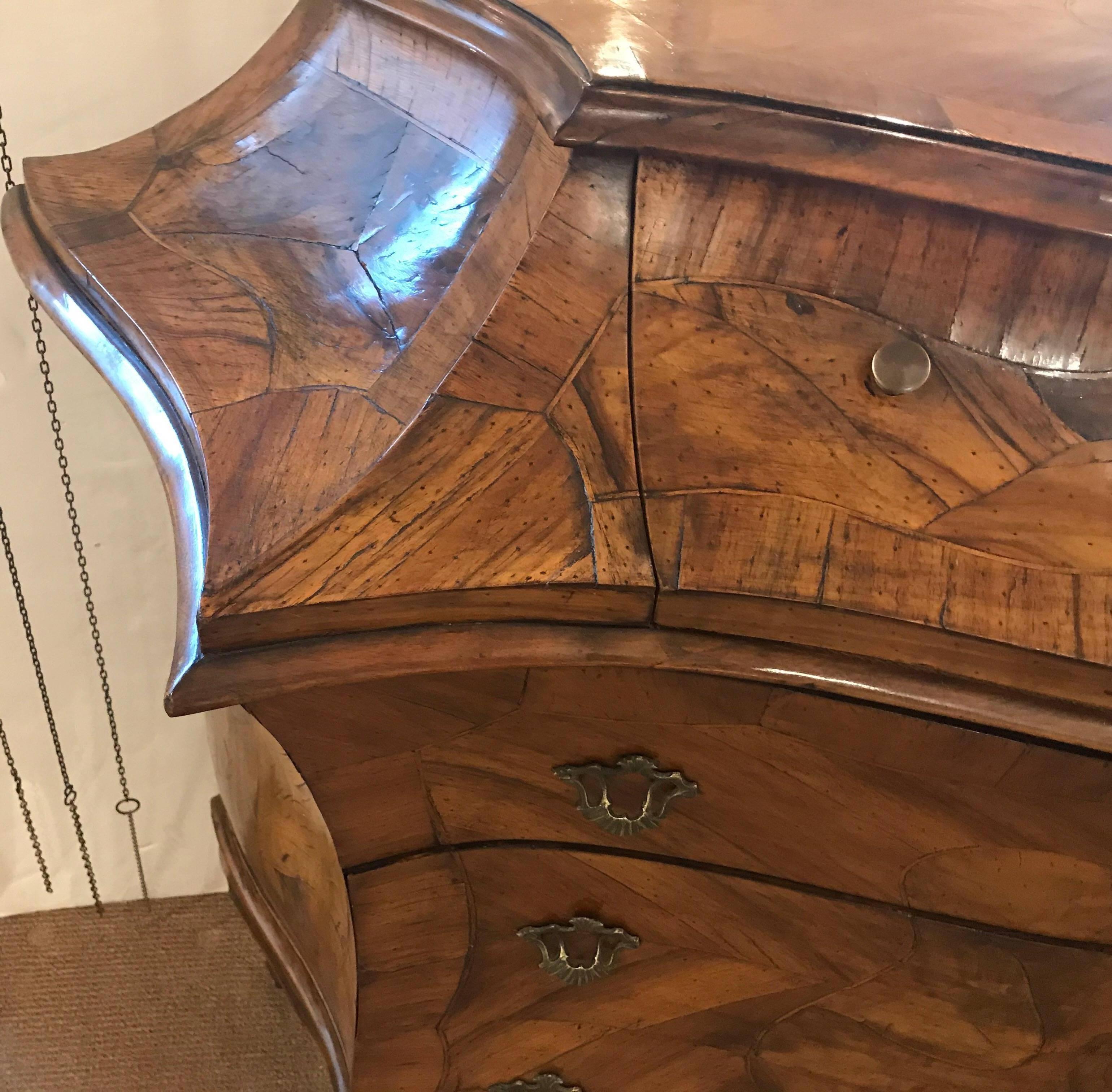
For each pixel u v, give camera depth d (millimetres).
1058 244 521
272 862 766
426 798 546
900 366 494
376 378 531
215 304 572
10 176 730
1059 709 476
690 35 556
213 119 720
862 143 499
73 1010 1106
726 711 510
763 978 638
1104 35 651
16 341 917
